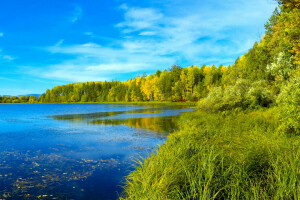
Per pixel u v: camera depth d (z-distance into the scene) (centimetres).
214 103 1862
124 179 566
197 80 7912
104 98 11850
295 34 1550
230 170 366
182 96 7188
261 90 1758
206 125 1113
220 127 1012
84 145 983
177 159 452
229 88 2005
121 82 12912
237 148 544
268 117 1162
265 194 282
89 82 13775
